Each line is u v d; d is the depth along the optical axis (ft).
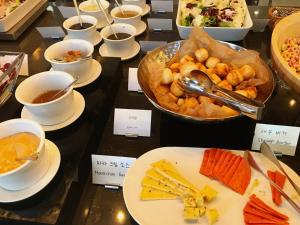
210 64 2.90
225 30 3.55
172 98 2.62
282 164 2.32
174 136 2.74
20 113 2.88
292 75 2.69
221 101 2.43
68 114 2.63
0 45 4.17
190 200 2.06
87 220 2.25
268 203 2.12
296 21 3.47
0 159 2.07
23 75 3.51
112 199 2.38
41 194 2.15
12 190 2.10
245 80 2.76
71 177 2.27
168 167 2.31
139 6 4.50
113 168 2.43
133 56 3.68
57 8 5.01
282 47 3.37
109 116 3.08
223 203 2.13
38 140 2.18
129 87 3.28
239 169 2.29
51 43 4.16
